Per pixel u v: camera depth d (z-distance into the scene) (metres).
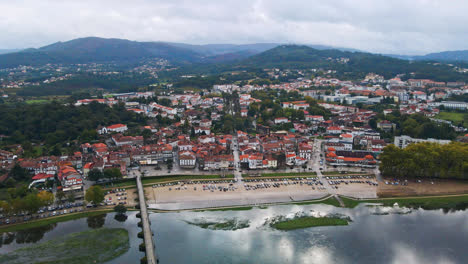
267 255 184.25
